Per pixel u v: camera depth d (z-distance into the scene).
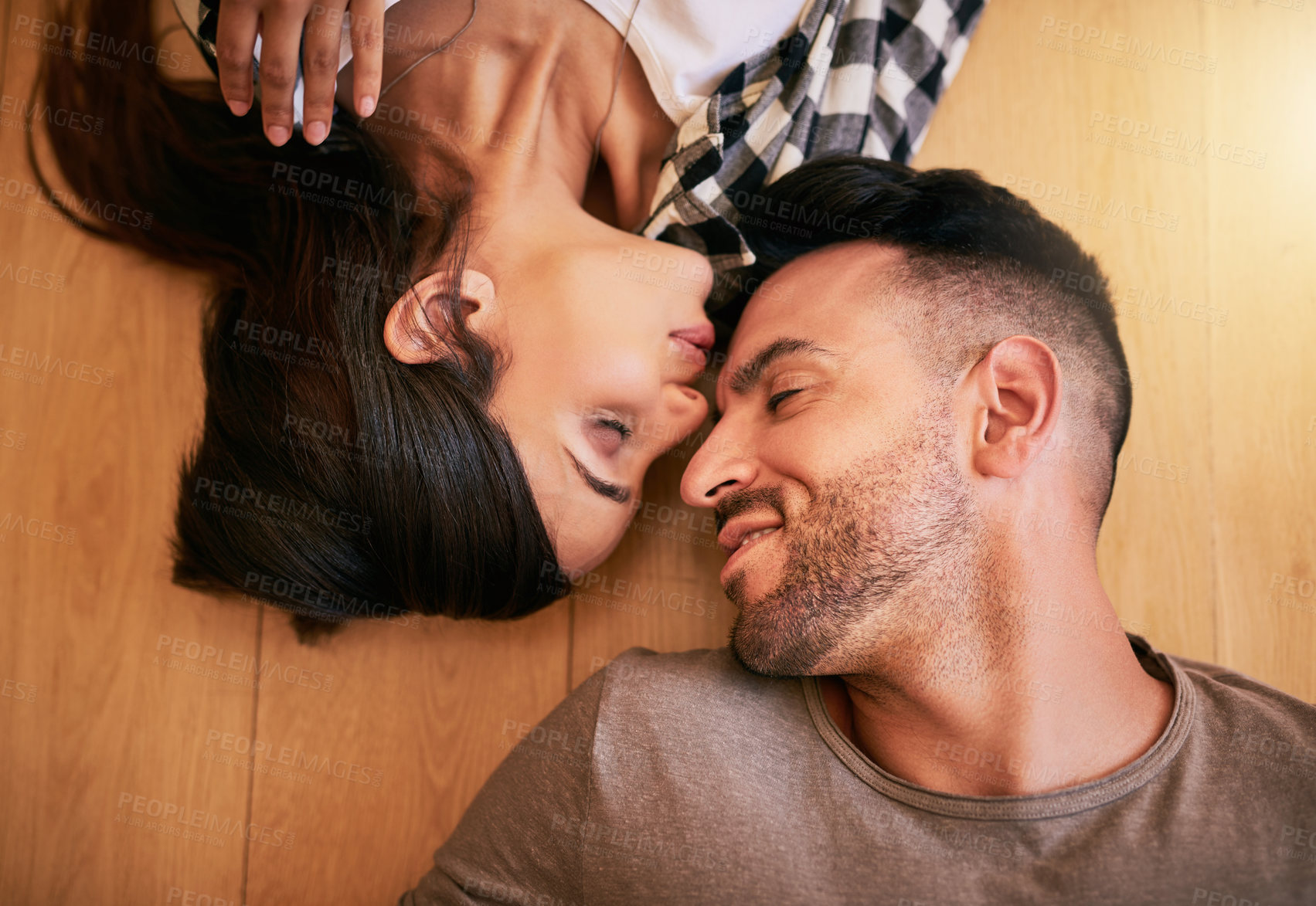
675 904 0.73
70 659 0.92
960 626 0.74
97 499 0.93
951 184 0.82
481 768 0.92
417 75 0.89
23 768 0.91
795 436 0.77
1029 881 0.70
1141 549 0.93
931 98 0.96
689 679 0.82
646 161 0.93
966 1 0.97
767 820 0.75
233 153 0.91
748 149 0.90
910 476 0.75
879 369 0.77
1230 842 0.69
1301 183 0.96
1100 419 0.78
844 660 0.76
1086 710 0.73
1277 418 0.94
